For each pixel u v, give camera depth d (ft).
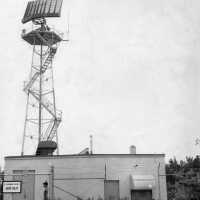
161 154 145.69
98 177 143.74
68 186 143.13
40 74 186.09
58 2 190.49
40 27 189.88
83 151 164.55
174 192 247.09
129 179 143.43
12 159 146.41
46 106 181.88
